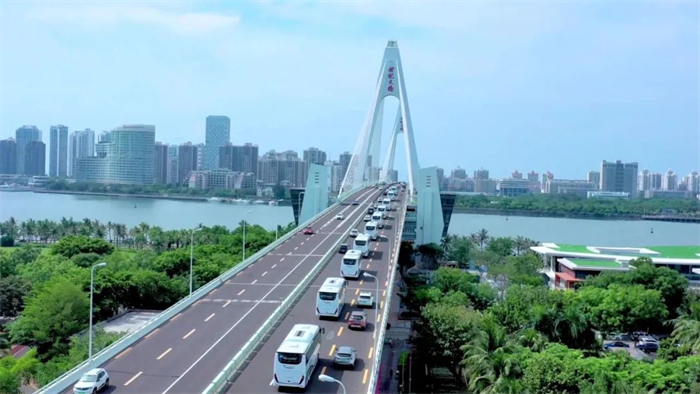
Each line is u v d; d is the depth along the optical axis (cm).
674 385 7212
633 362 7725
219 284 8975
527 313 9519
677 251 16925
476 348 7138
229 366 5428
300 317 7388
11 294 11738
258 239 17375
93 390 5025
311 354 5512
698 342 8688
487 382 6812
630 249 17062
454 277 12688
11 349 9400
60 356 8869
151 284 11781
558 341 8694
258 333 6431
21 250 17938
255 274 9688
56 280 10600
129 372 5591
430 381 8769
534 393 6938
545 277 16788
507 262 17450
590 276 13700
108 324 10750
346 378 5531
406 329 11181
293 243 12525
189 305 7869
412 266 17750
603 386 6775
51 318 9538
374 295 8475
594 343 8775
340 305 7594
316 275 9588
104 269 12106
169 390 5191
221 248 16275
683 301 12275
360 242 11319
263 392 5159
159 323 7038
